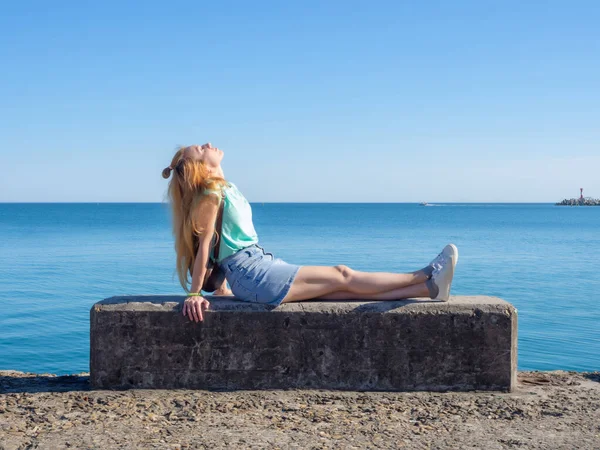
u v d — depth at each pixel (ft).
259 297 15.19
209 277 16.58
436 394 14.79
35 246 116.67
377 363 15.06
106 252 102.06
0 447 11.12
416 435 11.96
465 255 100.99
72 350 34.53
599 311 47.52
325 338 15.05
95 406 13.71
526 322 43.09
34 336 37.81
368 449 11.19
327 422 12.69
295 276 15.23
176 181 15.88
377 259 92.68
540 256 99.30
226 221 15.69
